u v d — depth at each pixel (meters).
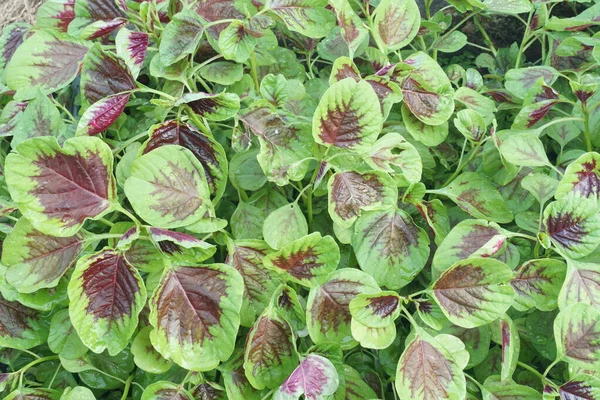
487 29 0.91
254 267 0.58
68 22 0.75
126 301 0.53
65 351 0.57
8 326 0.58
